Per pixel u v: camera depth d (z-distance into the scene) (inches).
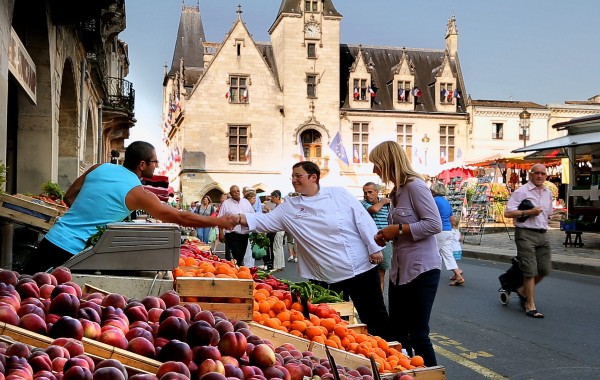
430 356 199.3
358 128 1855.3
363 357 152.3
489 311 374.0
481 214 984.9
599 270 549.3
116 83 1272.1
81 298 118.7
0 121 354.6
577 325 330.6
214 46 2030.0
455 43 2050.9
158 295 170.9
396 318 208.5
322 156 1807.3
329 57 1823.3
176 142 2000.5
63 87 747.4
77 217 195.5
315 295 210.5
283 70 1801.2
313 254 219.5
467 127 1899.6
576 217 774.5
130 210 197.9
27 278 117.6
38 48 546.3
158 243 177.0
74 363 83.4
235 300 166.4
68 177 763.4
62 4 558.6
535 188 356.5
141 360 95.9
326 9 1852.9
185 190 1721.2
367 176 1836.9
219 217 209.0
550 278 527.8
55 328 98.2
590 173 762.8
